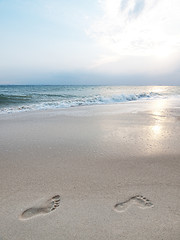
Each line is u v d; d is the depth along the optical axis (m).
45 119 5.04
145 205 1.37
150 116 5.48
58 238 1.06
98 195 1.51
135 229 1.12
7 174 1.86
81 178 1.78
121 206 1.36
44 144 2.84
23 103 9.74
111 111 6.58
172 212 1.28
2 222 1.19
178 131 3.68
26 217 1.24
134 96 13.53
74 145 2.79
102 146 2.74
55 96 16.42
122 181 1.73
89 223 1.18
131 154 2.41
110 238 1.06
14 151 2.52
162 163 2.13
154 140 3.05
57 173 1.89
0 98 11.89
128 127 4.03
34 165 2.08
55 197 1.48
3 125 4.25
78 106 8.43
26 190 1.58
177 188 1.61
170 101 11.29
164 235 1.08
